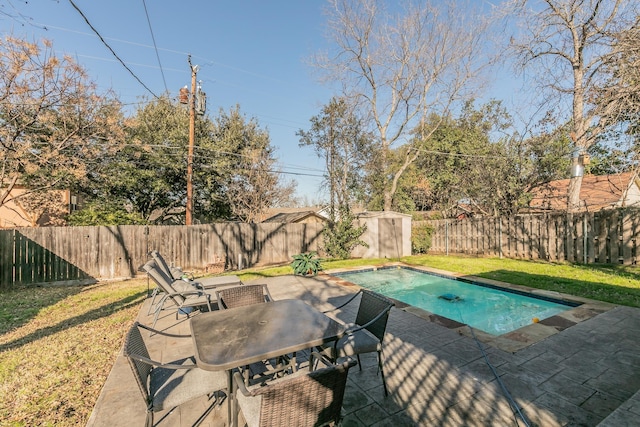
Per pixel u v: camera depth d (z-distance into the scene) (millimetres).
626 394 2396
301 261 7980
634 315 4148
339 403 1701
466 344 3387
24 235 8180
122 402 2359
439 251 13289
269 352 1790
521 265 8547
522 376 2684
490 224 11328
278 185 18688
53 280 8500
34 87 8039
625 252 7648
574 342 3359
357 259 11375
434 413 2201
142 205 17000
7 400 2523
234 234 11367
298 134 16406
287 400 1485
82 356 3371
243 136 18422
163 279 4332
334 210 12977
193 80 11633
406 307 4852
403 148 17625
